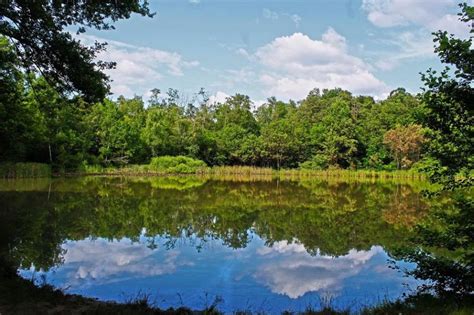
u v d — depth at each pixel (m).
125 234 15.02
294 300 8.43
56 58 9.45
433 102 6.66
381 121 68.06
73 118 44.56
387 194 32.22
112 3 9.02
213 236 15.11
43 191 28.11
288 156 67.12
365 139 66.38
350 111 71.69
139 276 9.90
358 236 15.30
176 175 55.59
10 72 14.44
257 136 71.19
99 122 56.06
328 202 26.45
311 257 12.17
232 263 11.34
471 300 6.32
